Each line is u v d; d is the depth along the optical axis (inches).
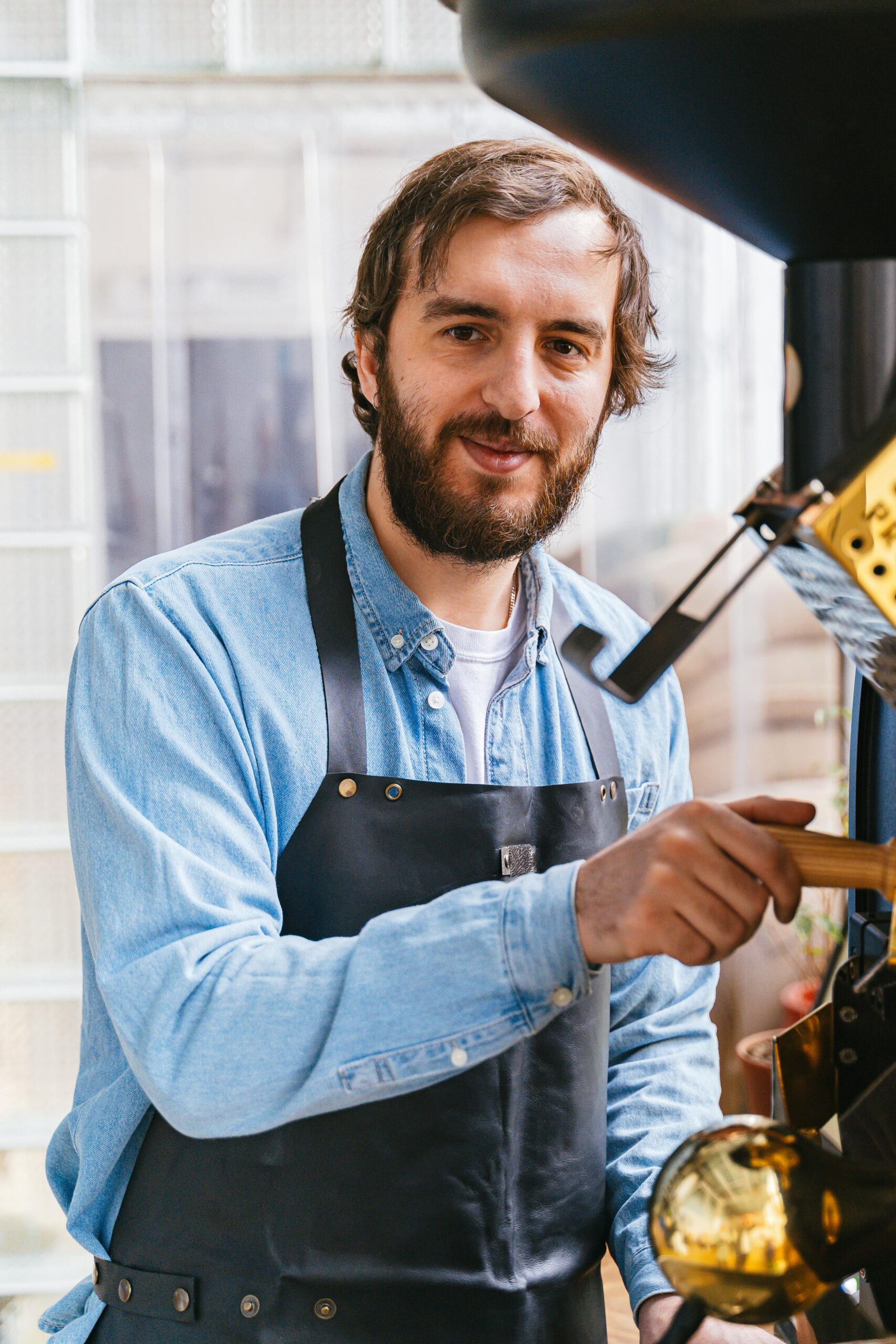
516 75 18.7
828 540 18.1
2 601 100.1
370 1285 32.9
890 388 18.3
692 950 22.1
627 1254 35.2
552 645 40.1
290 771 34.2
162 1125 33.5
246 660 34.5
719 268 106.4
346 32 99.9
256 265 103.0
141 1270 33.6
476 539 34.4
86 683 34.0
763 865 21.5
